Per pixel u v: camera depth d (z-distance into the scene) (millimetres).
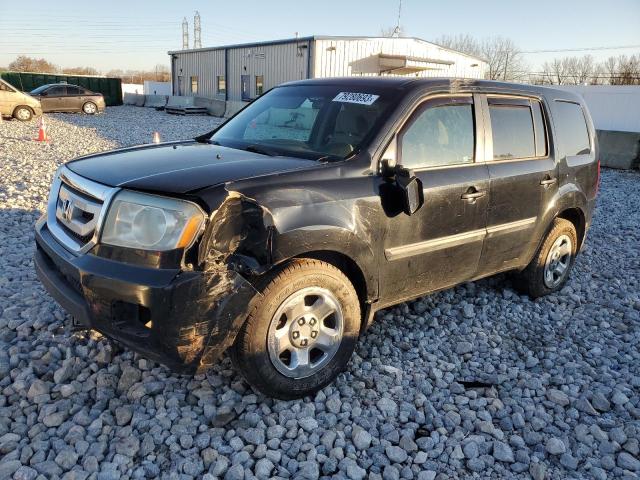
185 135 19438
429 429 3160
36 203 7602
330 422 3117
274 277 2982
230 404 3146
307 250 3049
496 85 4406
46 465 2639
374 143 3479
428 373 3764
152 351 2762
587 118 5398
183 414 3062
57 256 3072
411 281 3766
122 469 2664
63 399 3125
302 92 4293
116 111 32156
